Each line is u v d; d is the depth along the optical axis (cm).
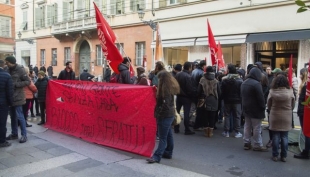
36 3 3145
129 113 598
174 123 541
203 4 1691
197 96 766
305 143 571
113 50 730
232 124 788
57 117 780
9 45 4034
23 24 3316
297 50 1377
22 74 653
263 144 683
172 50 1962
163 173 476
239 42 1504
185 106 766
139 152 568
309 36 1262
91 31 2516
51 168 496
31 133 739
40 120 932
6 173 473
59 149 602
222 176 486
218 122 941
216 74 927
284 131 553
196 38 1723
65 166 505
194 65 912
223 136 761
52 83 797
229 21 1584
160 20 1931
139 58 2152
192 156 589
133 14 2156
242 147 659
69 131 737
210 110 732
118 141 618
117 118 620
